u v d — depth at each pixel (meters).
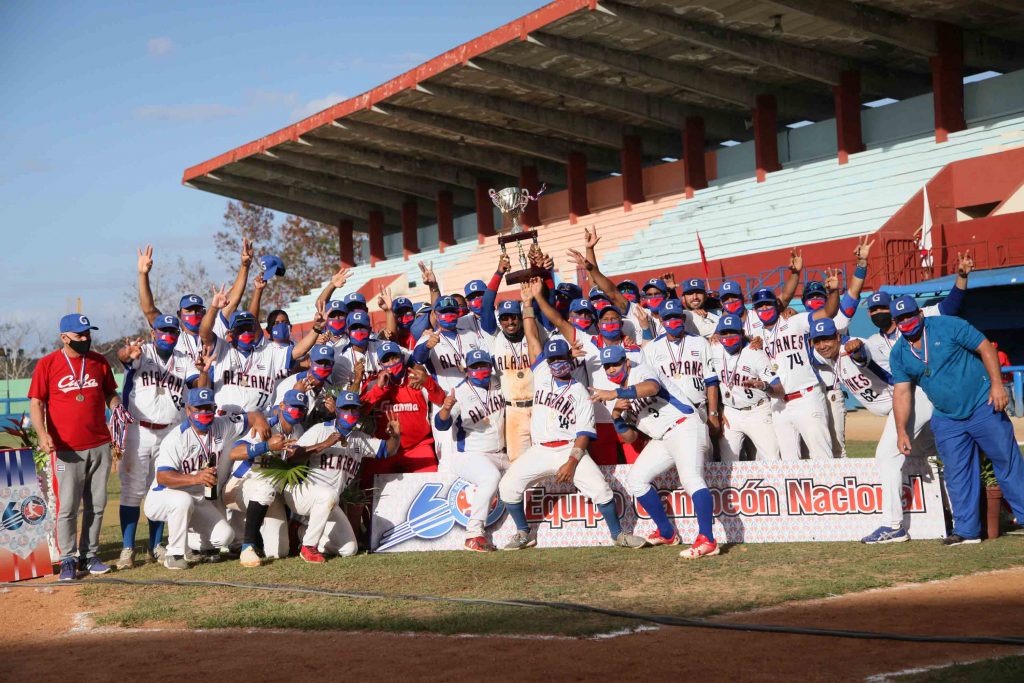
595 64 33.78
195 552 10.73
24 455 10.01
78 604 8.52
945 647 6.09
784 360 10.75
